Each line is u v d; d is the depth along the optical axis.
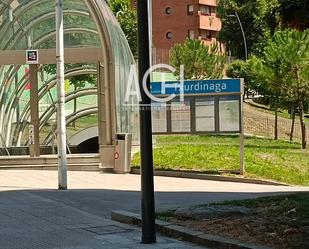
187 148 24.39
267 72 29.41
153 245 8.57
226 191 16.14
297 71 28.73
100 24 22.61
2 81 26.22
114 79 22.64
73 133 29.47
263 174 20.17
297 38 28.41
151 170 8.73
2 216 11.50
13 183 18.23
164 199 13.77
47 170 22.42
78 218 11.30
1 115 26.42
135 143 24.81
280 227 8.70
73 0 24.08
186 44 45.78
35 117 23.41
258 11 70.94
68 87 29.14
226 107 20.17
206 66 44.97
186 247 8.39
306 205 10.17
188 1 80.25
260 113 47.31
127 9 70.81
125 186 17.56
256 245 7.84
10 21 25.05
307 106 31.14
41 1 24.72
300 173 20.94
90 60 23.14
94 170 22.20
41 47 25.86
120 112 23.08
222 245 8.12
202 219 9.88
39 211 12.17
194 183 18.67
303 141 29.42
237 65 49.50
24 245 8.80
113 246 8.59
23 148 26.25
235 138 30.58
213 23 81.50
